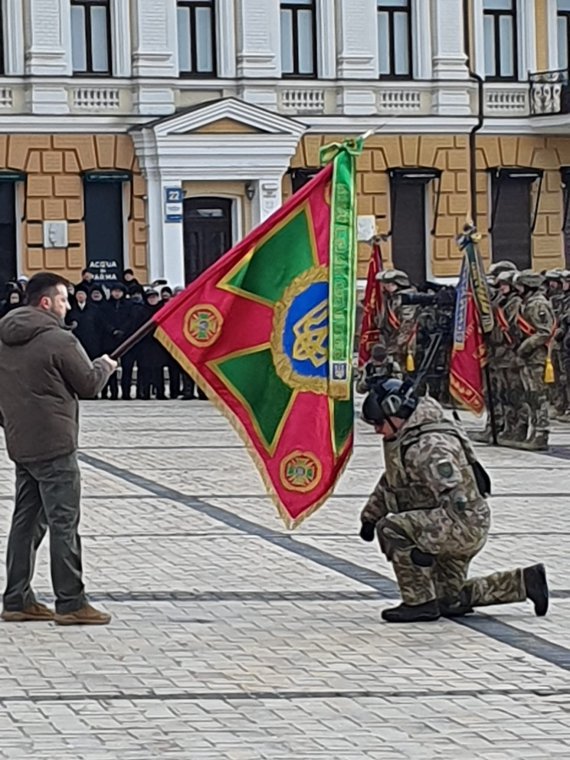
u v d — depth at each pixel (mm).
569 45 43625
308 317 11414
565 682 9609
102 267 39781
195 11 40812
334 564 13305
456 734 8555
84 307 30531
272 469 11453
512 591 11289
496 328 22000
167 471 19453
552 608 11594
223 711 9016
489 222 42812
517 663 10055
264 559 13562
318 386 11422
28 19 39406
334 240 11406
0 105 39344
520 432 22078
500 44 43031
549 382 21625
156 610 11648
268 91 41062
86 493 17547
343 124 41469
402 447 11000
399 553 11109
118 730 8656
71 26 39781
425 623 11141
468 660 10133
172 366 30766
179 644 10617
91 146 39688
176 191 39594
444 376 25922
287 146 40344
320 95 41656
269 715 8938
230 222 40594
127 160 39969
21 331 10852
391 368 22859
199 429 24844
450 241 42375
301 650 10422
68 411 10945
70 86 39562
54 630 11055
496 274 22766
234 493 17500
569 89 42438
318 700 9242
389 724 8750
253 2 40906
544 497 17250
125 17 40000
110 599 12031
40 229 39406
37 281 10984
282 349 11406
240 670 9930
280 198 40594
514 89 42844
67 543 11070
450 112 42281
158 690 9477
